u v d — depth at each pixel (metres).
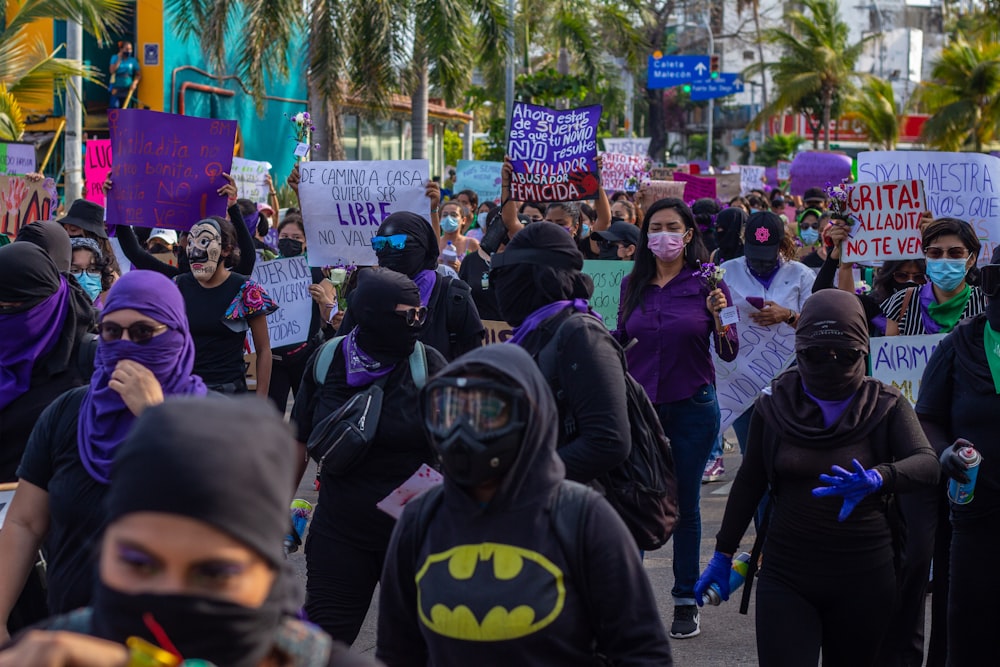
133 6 25.05
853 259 6.90
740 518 4.48
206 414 1.73
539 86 26.06
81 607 3.48
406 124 32.38
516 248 4.18
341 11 20.23
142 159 7.59
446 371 2.76
